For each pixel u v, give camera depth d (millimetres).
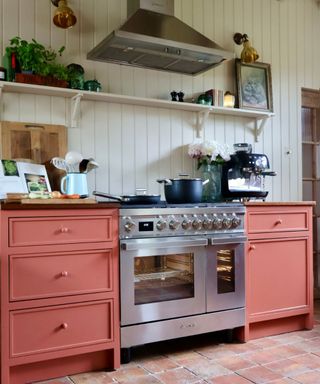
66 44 2971
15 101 2797
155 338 2477
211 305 2678
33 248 2143
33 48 2695
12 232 2094
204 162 3273
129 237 2412
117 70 3154
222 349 2660
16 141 2742
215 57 2906
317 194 4191
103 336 2328
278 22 3928
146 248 2434
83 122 3018
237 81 3617
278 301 2945
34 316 2148
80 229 2271
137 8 2916
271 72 3855
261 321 2881
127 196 2617
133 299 2416
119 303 2375
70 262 2244
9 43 2777
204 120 3463
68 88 2822
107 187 3088
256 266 2867
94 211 2309
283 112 3924
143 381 2186
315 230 4191
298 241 3061
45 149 2828
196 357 2525
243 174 3209
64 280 2227
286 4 3984
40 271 2164
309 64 4105
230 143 3641
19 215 2107
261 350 2637
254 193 3205
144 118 3258
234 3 3682
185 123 3434
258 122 3779
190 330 2594
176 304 2553
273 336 2916
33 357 2139
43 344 2168
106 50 2773
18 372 2143
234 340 2824
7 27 2781
